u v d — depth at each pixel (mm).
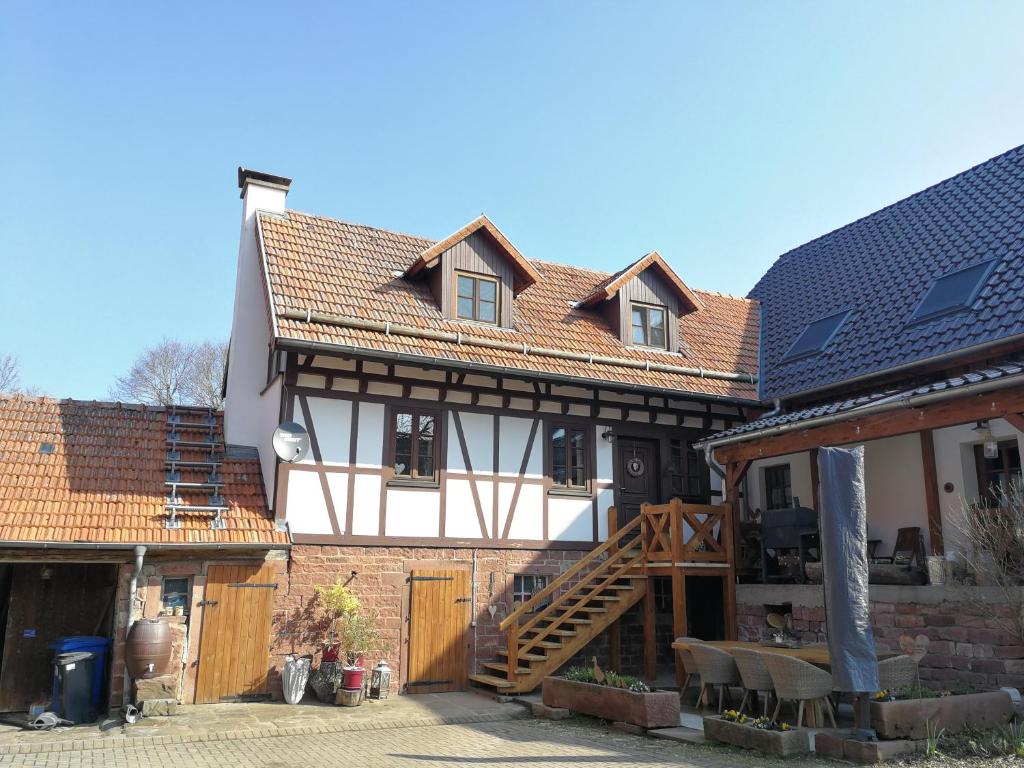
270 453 12734
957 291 13383
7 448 12078
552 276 17516
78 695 10344
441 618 12945
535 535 14016
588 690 10469
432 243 16422
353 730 10000
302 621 11984
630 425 15438
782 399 15234
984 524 10219
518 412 14320
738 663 9648
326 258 14438
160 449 12984
